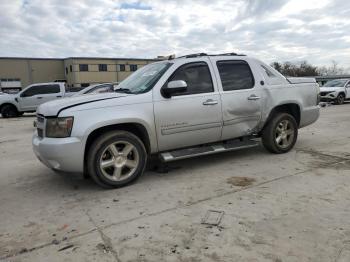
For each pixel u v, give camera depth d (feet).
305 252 9.18
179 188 14.74
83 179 16.67
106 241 10.26
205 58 17.60
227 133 17.93
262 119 19.07
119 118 14.61
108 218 11.93
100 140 14.46
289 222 10.97
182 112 16.19
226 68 17.98
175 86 15.25
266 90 18.99
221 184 15.03
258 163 18.29
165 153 16.37
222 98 17.33
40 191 15.31
